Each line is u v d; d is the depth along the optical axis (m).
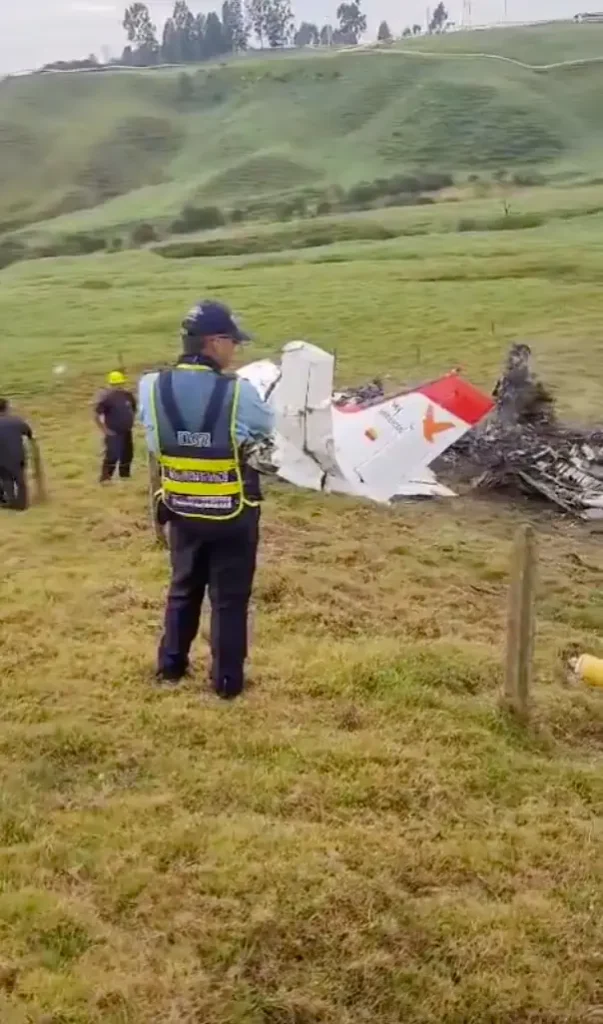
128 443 16.66
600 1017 4.42
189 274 54.94
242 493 5.99
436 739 6.75
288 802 5.77
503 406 18.52
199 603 6.93
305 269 53.38
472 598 11.12
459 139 136.88
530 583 7.03
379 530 14.02
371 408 17.05
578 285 43.03
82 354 33.28
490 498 16.28
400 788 6.01
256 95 171.50
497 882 5.21
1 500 13.96
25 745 6.23
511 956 4.67
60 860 5.06
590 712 7.64
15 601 9.32
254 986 4.33
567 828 5.82
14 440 13.83
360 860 5.18
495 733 6.99
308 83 172.25
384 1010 4.32
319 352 15.59
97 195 145.25
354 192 106.56
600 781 6.50
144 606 9.24
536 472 16.30
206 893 4.84
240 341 5.74
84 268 63.81
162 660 7.10
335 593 10.30
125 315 41.31
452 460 17.38
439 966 4.56
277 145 147.38
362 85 163.88
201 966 4.40
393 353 31.09
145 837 5.27
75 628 8.59
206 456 5.82
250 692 7.12
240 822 5.47
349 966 4.46
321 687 7.34
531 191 94.81
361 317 37.72
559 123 139.38
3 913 4.62
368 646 8.41
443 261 52.31
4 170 156.50
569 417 21.73
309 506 14.94
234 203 113.19
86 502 14.32
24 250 94.44
